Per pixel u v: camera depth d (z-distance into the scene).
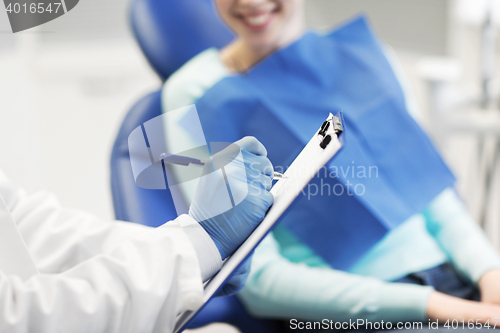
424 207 1.04
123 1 3.47
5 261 0.62
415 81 2.78
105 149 2.66
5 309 0.52
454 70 1.86
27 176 2.43
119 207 0.98
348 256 0.99
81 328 0.53
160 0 1.25
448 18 3.01
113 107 3.03
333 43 1.21
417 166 1.09
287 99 1.11
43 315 0.52
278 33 1.17
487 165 2.00
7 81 2.95
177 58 1.24
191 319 0.57
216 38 1.26
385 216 1.00
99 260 0.58
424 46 3.11
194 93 1.09
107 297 0.55
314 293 0.88
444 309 0.83
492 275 0.93
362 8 3.21
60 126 2.88
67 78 3.29
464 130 1.84
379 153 1.09
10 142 2.66
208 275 0.61
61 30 3.47
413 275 0.97
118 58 3.42
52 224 0.74
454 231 1.03
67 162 2.56
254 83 1.13
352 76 1.17
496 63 2.32
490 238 1.71
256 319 0.99
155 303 0.55
